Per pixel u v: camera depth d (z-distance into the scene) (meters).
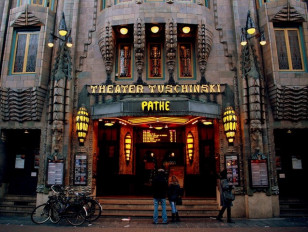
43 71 11.77
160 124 13.69
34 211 9.52
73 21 12.25
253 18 12.11
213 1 12.62
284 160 12.92
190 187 13.16
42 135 11.57
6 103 11.63
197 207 11.08
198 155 13.62
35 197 12.41
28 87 11.58
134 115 10.64
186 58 12.38
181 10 11.77
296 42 12.11
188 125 14.07
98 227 8.82
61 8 12.53
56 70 11.59
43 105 11.79
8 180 12.80
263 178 10.66
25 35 12.46
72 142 11.42
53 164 10.96
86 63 12.10
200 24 11.80
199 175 13.19
